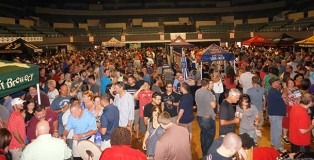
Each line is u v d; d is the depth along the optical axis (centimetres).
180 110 691
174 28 4669
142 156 381
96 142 597
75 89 900
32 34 3447
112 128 586
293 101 725
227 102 591
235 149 373
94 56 2291
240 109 616
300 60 1363
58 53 2997
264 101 929
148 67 1490
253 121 611
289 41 1734
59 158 439
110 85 866
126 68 1323
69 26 4656
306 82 721
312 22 3200
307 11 3719
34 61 1848
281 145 731
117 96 732
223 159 376
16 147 556
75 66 1332
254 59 1544
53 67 1535
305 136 578
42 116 577
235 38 3831
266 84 923
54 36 3478
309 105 574
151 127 553
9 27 3309
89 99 624
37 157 427
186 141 461
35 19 4169
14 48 1390
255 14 4691
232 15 4819
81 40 3884
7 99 699
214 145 400
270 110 729
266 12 4609
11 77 519
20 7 4197
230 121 585
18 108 561
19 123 552
